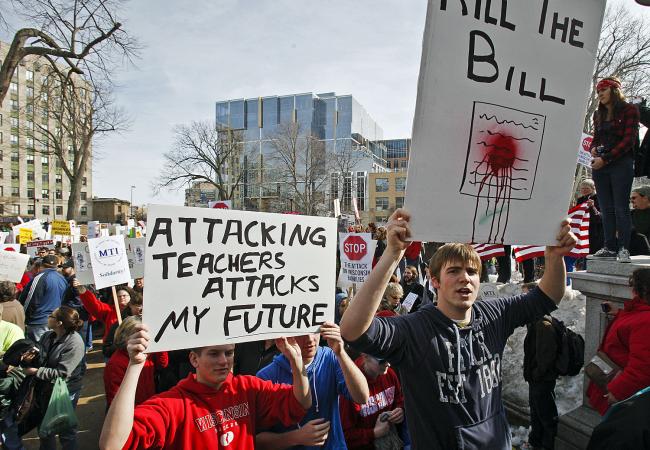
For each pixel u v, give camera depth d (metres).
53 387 4.01
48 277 7.22
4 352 4.41
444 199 1.80
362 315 1.74
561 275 2.07
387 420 2.96
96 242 5.39
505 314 2.15
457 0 1.73
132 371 1.89
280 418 2.34
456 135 1.79
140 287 7.41
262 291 2.31
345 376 2.41
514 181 1.91
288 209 62.34
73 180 28.66
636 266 3.52
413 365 1.89
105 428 1.77
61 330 4.29
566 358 4.06
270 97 97.44
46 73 18.64
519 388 5.39
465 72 1.77
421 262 9.24
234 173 79.62
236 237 2.27
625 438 1.40
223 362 2.16
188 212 2.17
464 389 1.85
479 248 6.90
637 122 3.85
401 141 113.94
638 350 2.77
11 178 77.19
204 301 2.17
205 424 2.08
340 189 64.44
